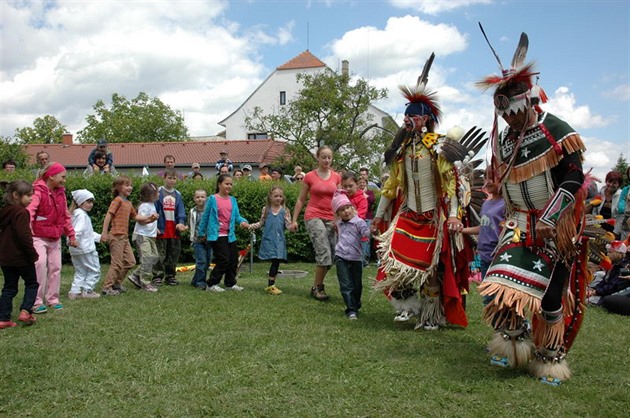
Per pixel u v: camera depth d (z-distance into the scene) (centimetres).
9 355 443
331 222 744
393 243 555
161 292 770
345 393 371
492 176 427
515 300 386
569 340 414
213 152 3925
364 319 605
